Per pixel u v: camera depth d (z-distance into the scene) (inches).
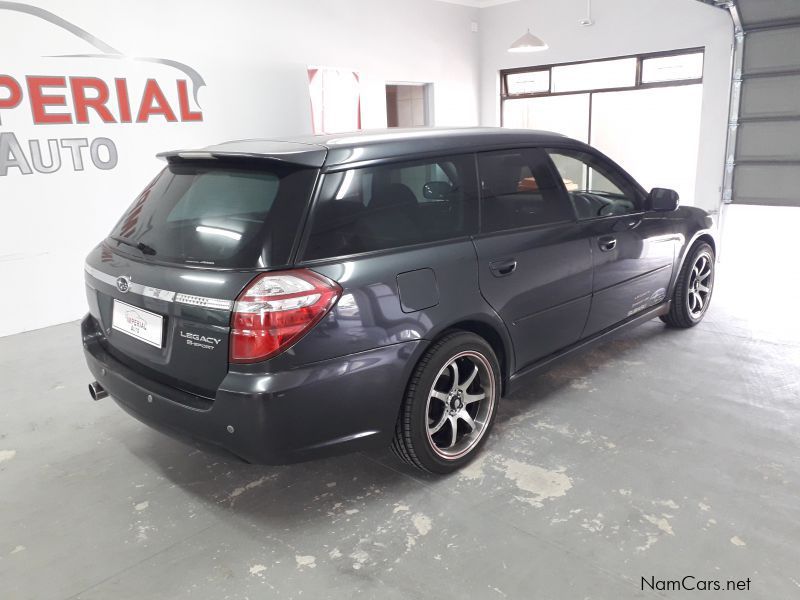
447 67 334.3
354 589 70.7
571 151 118.3
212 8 224.8
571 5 309.4
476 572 72.7
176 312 77.2
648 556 74.2
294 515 86.0
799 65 232.4
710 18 262.5
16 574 75.7
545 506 85.1
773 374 128.3
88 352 96.3
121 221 98.3
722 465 94.0
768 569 71.4
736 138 256.2
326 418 76.9
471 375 95.0
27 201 185.8
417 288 84.0
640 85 297.1
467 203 95.2
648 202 133.9
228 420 73.8
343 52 278.2
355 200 81.5
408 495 89.5
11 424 119.4
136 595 71.3
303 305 72.7
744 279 211.9
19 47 177.9
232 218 79.3
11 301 186.9
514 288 98.7
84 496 93.0
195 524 84.9
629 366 135.0
